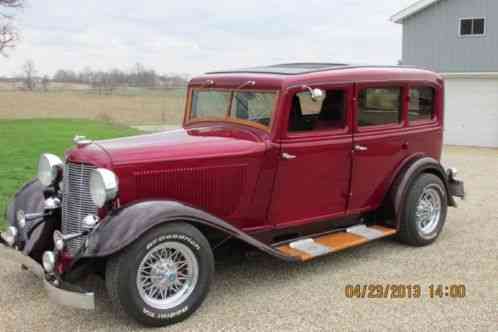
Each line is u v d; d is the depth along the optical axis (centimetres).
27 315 424
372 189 562
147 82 3719
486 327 402
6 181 874
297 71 500
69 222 446
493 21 1866
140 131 1894
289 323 409
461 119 1955
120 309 399
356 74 525
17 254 447
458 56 1948
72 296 375
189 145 452
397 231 589
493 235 644
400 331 396
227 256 527
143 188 425
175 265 411
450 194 627
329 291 471
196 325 407
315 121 504
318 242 520
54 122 2158
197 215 412
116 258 384
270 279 500
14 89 3962
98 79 3803
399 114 579
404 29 2056
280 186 489
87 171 426
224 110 527
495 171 1199
